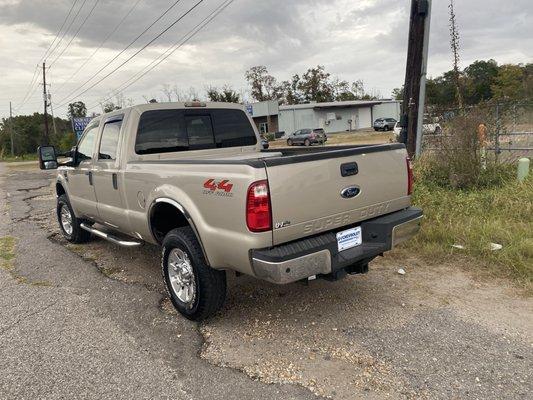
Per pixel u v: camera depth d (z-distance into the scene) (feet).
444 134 27.86
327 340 11.22
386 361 10.12
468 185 25.89
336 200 11.34
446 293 13.70
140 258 19.17
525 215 20.17
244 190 10.11
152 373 10.04
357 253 11.73
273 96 256.52
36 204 38.32
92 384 9.70
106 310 13.67
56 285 16.12
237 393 9.21
